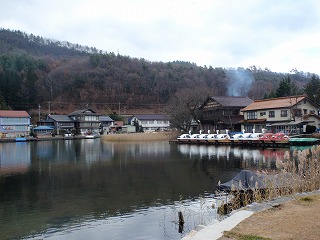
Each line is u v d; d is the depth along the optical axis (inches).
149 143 2399.1
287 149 1604.3
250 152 1562.5
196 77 5777.6
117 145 2257.6
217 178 927.0
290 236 309.0
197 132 2704.2
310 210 399.2
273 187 546.9
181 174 1005.2
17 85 4574.3
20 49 7145.7
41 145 2447.1
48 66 5876.0
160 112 5315.0
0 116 3356.3
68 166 1220.5
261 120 2308.1
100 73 5767.7
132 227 535.5
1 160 1443.2
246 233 323.9
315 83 2898.6
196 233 332.8
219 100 2751.0
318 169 624.7
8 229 534.9
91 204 675.4
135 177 968.3
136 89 5718.5
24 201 706.2
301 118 2101.4
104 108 5349.4
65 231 523.2
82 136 3474.4
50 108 4955.7
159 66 6417.3
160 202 681.6
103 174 1029.2
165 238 485.1
